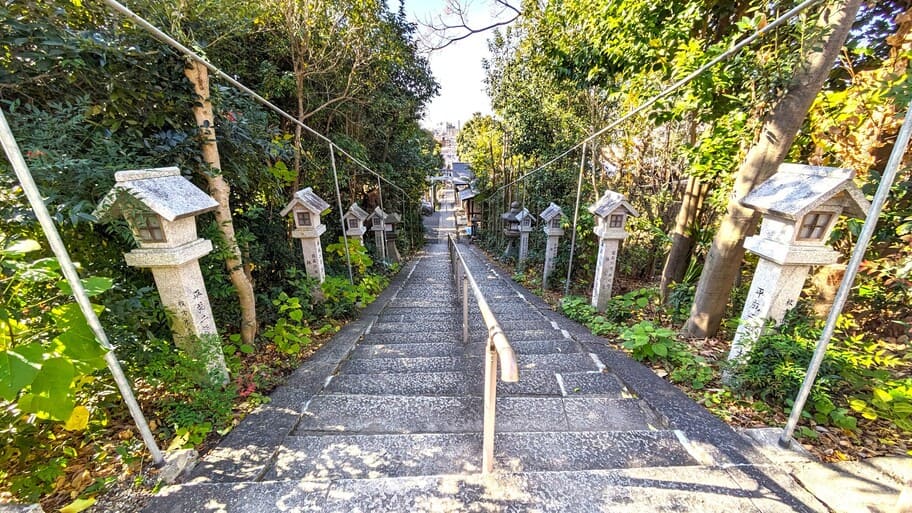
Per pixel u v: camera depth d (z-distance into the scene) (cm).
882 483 129
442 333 343
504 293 546
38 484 129
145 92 206
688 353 242
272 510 121
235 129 264
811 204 165
